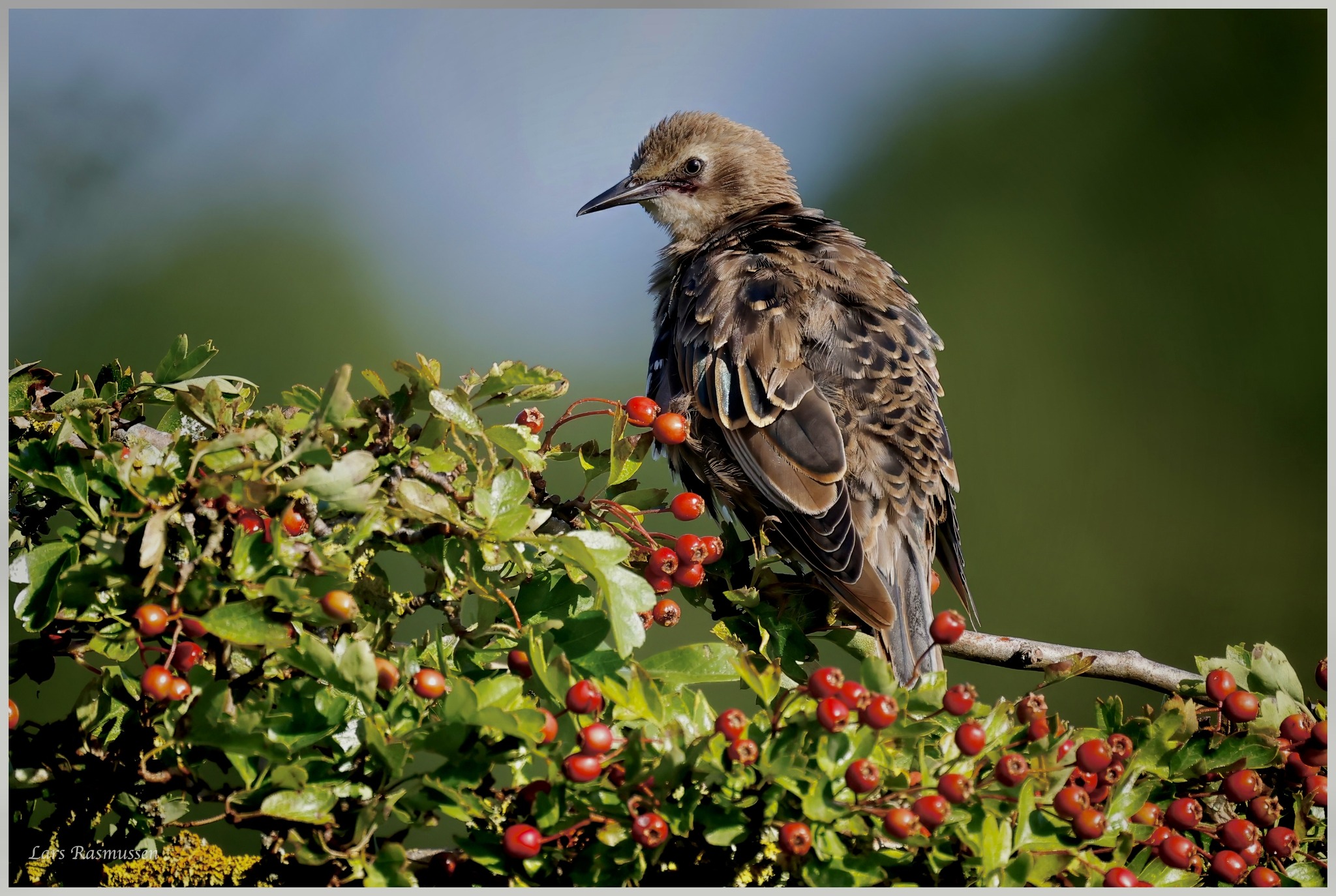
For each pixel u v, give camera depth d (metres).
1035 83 21.17
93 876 5.54
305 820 4.68
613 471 6.13
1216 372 20.02
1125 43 20.75
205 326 18.69
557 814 4.75
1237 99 20.17
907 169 21.39
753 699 14.69
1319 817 5.92
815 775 4.76
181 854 5.68
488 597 5.32
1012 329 20.38
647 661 5.21
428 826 4.87
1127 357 20.27
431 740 4.78
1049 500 19.81
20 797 5.52
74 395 6.08
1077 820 4.95
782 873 4.94
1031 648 7.69
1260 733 5.83
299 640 4.82
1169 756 5.73
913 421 9.06
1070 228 20.69
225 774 5.07
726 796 4.84
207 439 5.39
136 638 4.86
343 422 4.90
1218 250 20.17
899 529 8.90
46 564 5.12
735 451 8.86
